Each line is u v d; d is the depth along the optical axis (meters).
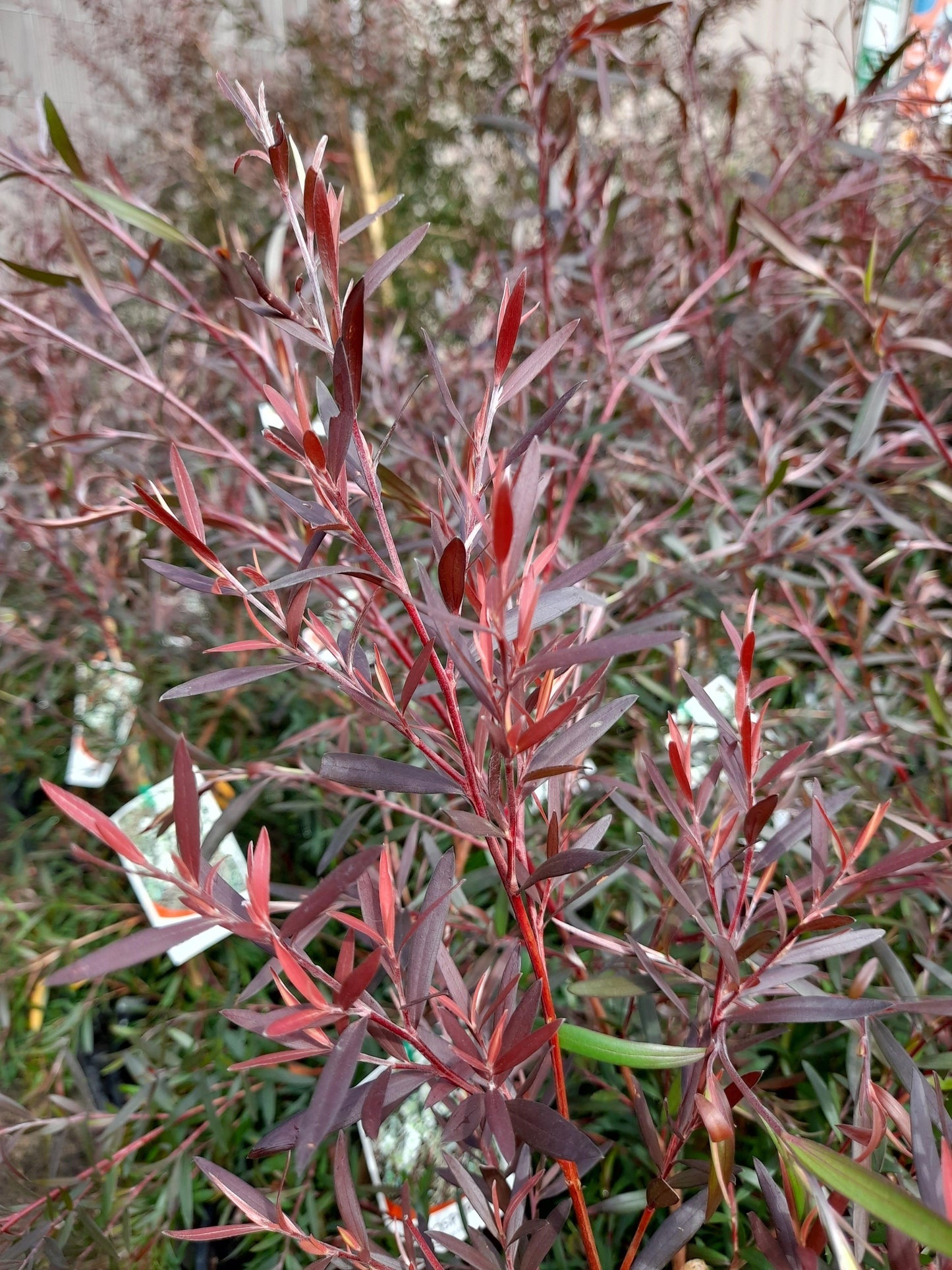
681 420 0.96
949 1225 0.28
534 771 0.34
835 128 0.80
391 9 1.79
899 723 0.69
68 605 1.01
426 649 0.32
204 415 1.09
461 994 0.39
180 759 0.29
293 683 1.01
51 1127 0.71
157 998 0.95
